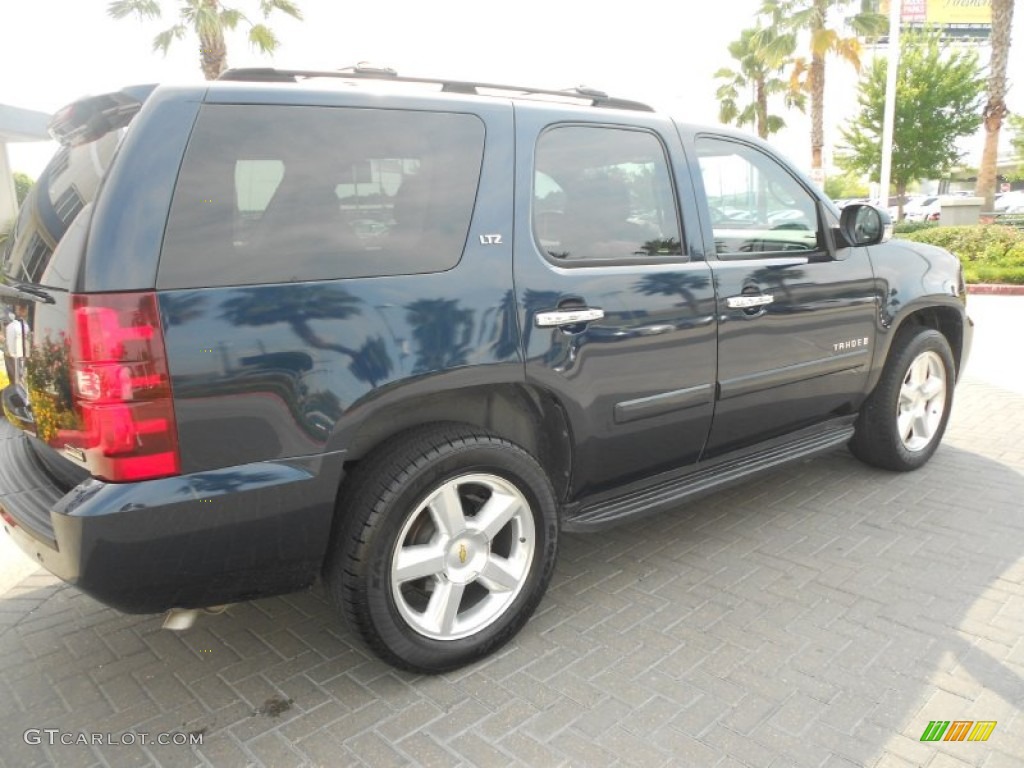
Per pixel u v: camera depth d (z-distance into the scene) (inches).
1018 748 89.8
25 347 92.0
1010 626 114.8
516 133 110.0
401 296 95.8
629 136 124.7
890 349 169.0
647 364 120.3
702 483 135.3
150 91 87.7
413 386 96.1
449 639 105.5
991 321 392.5
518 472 106.8
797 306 142.3
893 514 156.3
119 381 79.8
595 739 92.7
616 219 120.0
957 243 605.9
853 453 181.9
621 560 140.0
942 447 197.6
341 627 119.9
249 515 87.7
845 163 1241.4
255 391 86.4
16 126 540.7
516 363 104.7
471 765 89.0
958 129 1140.5
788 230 147.2
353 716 98.2
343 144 95.7
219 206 86.4
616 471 124.3
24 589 134.0
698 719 95.9
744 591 127.4
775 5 950.4
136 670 109.4
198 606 92.1
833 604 122.5
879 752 89.5
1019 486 169.2
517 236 107.0
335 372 90.7
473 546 106.7
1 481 99.4
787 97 1249.4
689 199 130.3
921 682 102.1
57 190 97.0
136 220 81.6
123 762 91.0
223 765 90.1
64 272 84.1
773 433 150.3
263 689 104.4
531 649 112.3
